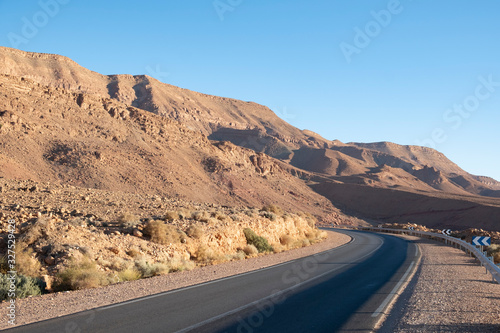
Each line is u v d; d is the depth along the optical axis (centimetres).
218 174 11419
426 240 4291
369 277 1404
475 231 4403
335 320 793
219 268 1588
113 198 2969
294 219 3888
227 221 2512
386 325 765
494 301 1030
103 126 10500
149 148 10681
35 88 10019
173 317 787
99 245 1523
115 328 702
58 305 871
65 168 7762
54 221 1662
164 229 1855
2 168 6119
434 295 1080
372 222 12700
